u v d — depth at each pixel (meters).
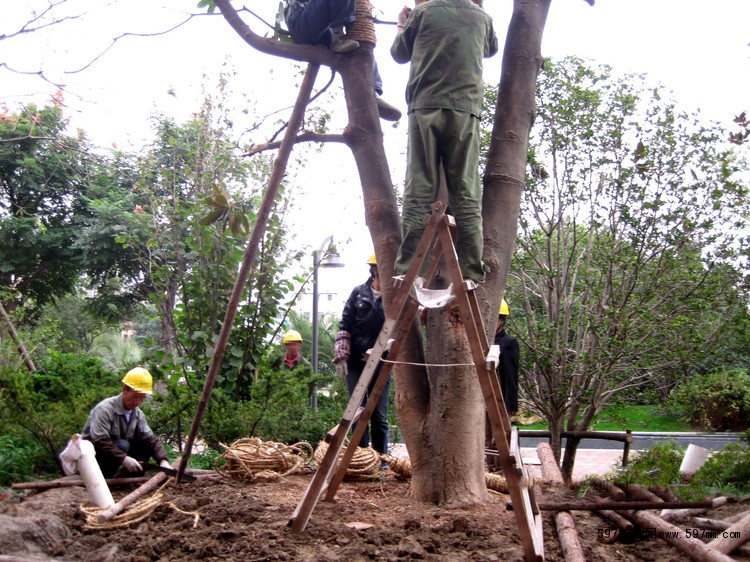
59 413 7.64
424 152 5.55
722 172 9.55
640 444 16.17
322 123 9.05
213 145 10.73
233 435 8.46
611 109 10.00
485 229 6.12
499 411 4.56
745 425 17.89
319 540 4.72
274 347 9.87
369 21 6.36
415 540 4.68
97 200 21.56
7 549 4.45
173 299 10.45
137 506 5.45
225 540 4.77
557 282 10.09
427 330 6.15
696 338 9.71
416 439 6.05
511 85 6.34
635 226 9.72
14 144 20.64
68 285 25.55
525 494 4.64
